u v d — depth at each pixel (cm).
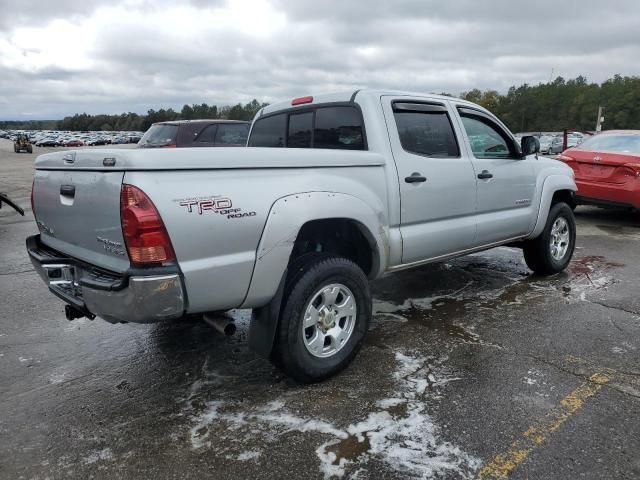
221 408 299
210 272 266
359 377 334
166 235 250
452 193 418
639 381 325
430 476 238
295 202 298
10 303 491
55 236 327
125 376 342
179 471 244
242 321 442
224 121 1065
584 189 865
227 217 270
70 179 288
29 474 243
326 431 275
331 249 373
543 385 321
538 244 544
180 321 441
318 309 321
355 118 380
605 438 265
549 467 243
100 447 263
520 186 498
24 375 344
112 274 268
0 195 655
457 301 485
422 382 326
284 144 455
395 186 369
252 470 244
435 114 417
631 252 688
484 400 303
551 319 435
